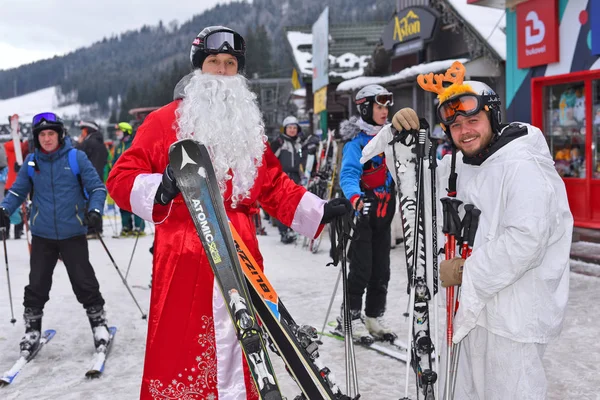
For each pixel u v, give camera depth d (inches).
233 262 80.4
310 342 81.9
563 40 298.8
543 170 83.3
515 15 329.7
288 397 130.0
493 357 85.3
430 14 484.4
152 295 89.6
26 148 400.8
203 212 81.6
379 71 613.0
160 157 92.7
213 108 91.6
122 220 414.9
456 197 92.2
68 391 136.6
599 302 198.7
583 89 298.7
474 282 81.2
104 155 388.8
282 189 99.7
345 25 880.9
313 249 325.4
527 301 82.7
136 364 153.8
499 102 87.5
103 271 280.8
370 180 152.6
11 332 185.6
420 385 93.5
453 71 88.4
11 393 136.3
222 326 86.7
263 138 97.2
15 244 384.2
